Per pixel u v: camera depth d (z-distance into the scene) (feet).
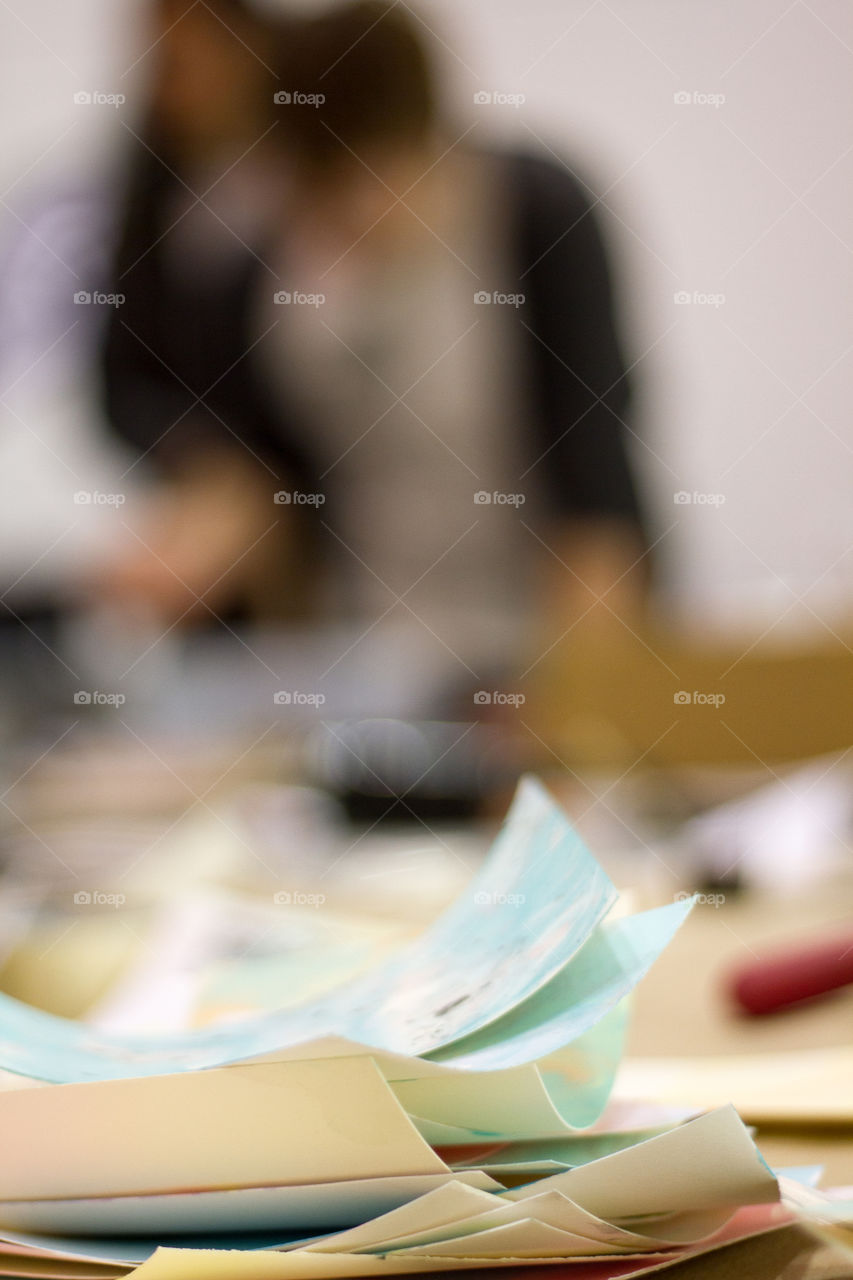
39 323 6.58
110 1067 0.82
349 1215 0.72
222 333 5.87
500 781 2.83
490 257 5.80
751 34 9.89
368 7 5.72
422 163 5.79
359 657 4.16
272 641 4.44
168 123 6.02
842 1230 0.71
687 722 3.53
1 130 9.13
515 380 5.77
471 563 5.77
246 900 2.10
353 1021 0.87
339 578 5.80
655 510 5.92
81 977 1.54
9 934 1.81
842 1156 0.86
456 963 0.92
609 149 9.84
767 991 1.24
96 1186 0.72
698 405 10.07
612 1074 0.84
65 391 6.78
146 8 5.99
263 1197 0.71
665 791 3.01
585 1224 0.66
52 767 3.37
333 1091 0.68
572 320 5.79
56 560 6.02
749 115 9.98
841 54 9.98
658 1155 0.68
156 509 5.85
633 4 9.78
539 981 0.78
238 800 2.99
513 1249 0.67
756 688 3.55
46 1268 0.70
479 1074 0.72
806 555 10.02
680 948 1.66
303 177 5.80
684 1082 1.00
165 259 6.06
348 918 1.92
